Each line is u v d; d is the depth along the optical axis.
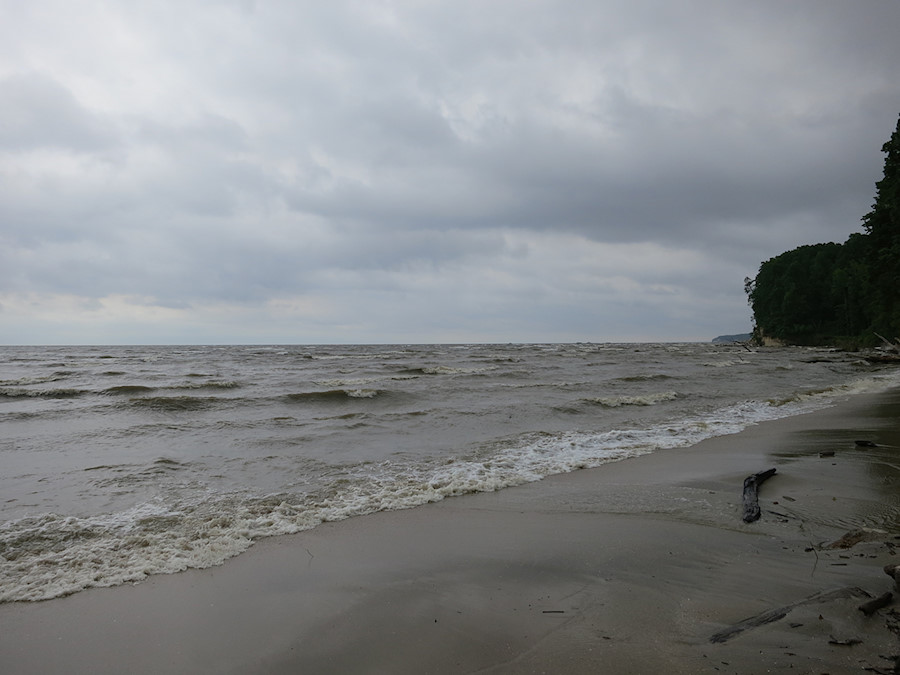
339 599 4.50
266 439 11.77
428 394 20.09
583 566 5.11
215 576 5.06
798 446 10.81
